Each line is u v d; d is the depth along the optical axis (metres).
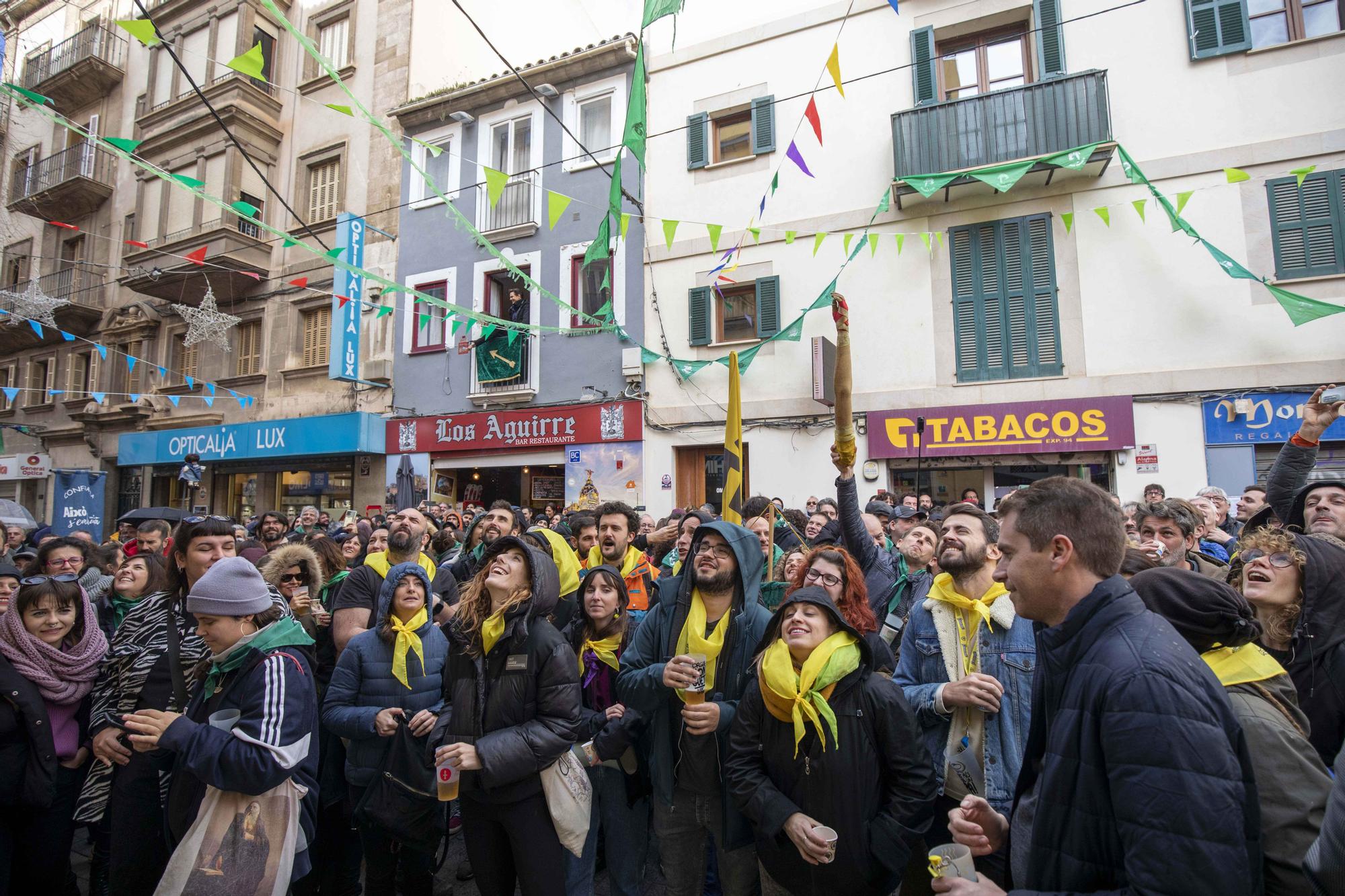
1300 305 7.48
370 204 13.66
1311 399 3.51
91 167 16.67
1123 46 8.70
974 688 2.36
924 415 9.14
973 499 7.82
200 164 14.40
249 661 2.34
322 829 3.34
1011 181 8.42
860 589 2.84
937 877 1.58
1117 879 1.33
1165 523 3.56
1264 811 1.50
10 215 18.31
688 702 2.50
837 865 2.16
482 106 12.81
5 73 17.23
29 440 17.58
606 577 3.35
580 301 11.88
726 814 2.55
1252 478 7.79
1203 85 8.35
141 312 15.67
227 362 14.68
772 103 10.56
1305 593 2.22
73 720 3.10
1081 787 1.39
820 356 9.45
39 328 13.22
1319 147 7.84
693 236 10.96
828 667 2.21
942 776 2.53
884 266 9.67
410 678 3.11
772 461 10.09
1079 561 1.54
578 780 2.73
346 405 13.39
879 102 9.88
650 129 11.46
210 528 2.85
